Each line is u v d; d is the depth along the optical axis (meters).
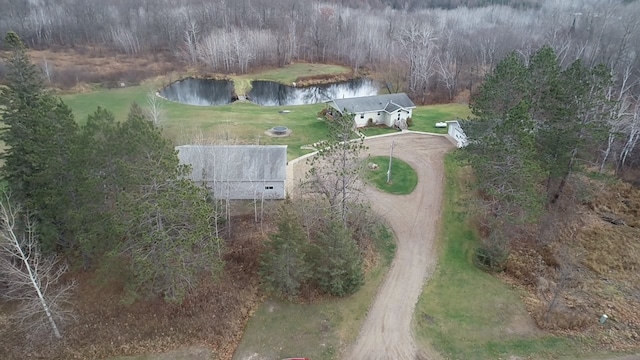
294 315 31.17
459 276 35.19
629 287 34.59
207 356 28.30
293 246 30.56
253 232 37.19
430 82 83.25
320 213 36.66
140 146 27.16
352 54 104.12
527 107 35.75
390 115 62.41
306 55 110.12
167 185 26.22
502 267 35.91
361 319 30.95
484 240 39.03
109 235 27.80
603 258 37.38
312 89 92.44
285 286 31.86
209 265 29.66
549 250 37.72
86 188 27.48
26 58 32.59
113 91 81.25
